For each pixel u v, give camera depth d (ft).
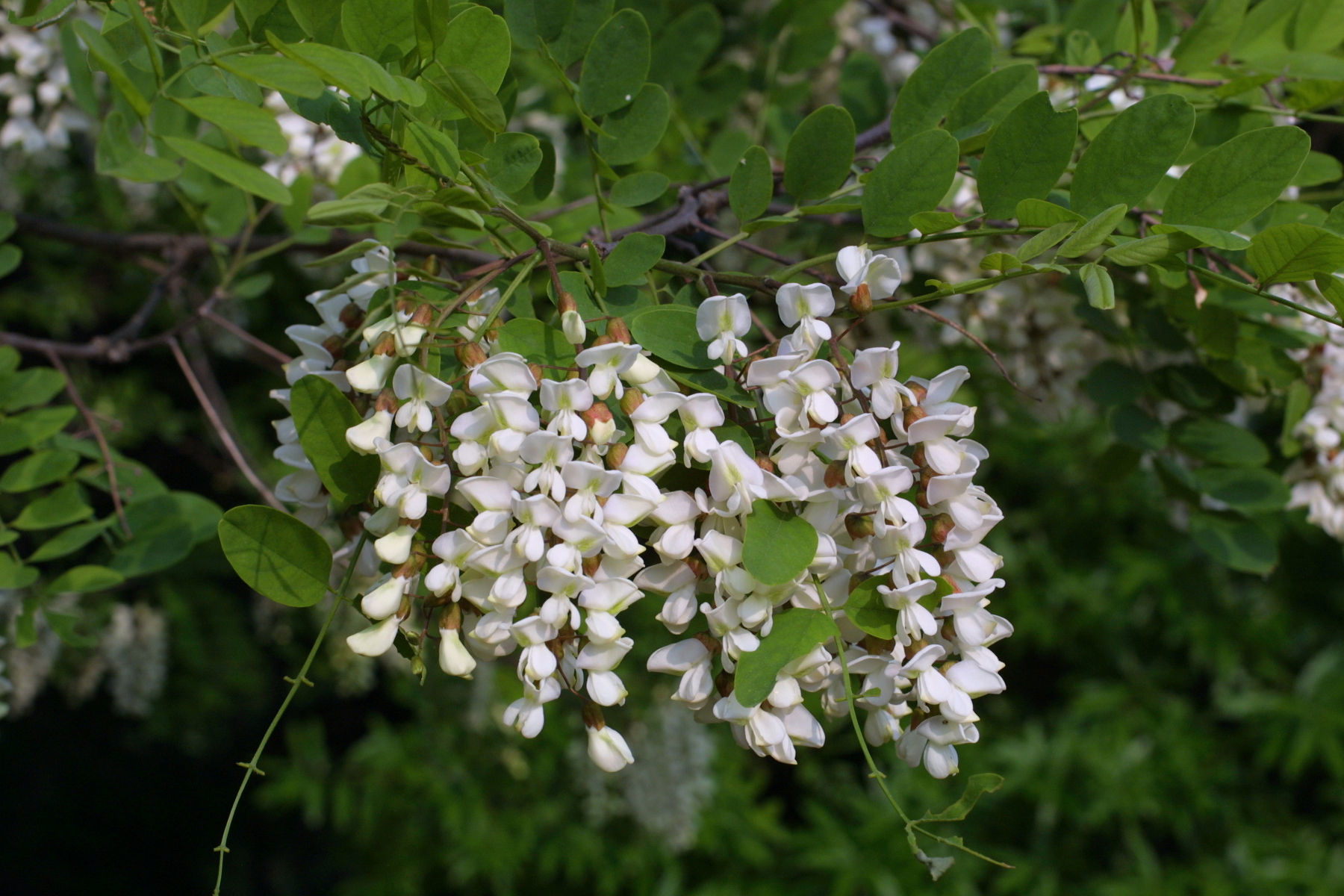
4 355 2.43
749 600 1.68
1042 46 2.78
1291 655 6.96
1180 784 6.38
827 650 1.74
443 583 1.68
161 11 1.80
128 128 1.70
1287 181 1.74
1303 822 6.57
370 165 2.51
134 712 5.39
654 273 1.85
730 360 1.71
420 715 6.59
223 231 2.65
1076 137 1.78
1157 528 7.21
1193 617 6.76
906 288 2.91
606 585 1.68
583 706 1.76
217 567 6.26
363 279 1.77
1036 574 7.32
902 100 1.95
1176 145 1.77
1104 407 2.43
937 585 1.71
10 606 2.77
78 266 6.14
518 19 1.95
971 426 1.69
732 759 6.56
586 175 2.96
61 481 2.43
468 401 1.72
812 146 1.87
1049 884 6.05
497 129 1.77
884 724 1.76
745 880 6.23
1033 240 1.71
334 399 1.73
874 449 1.70
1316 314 1.74
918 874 5.91
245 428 6.61
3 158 4.49
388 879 6.18
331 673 6.46
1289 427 2.42
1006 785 6.37
